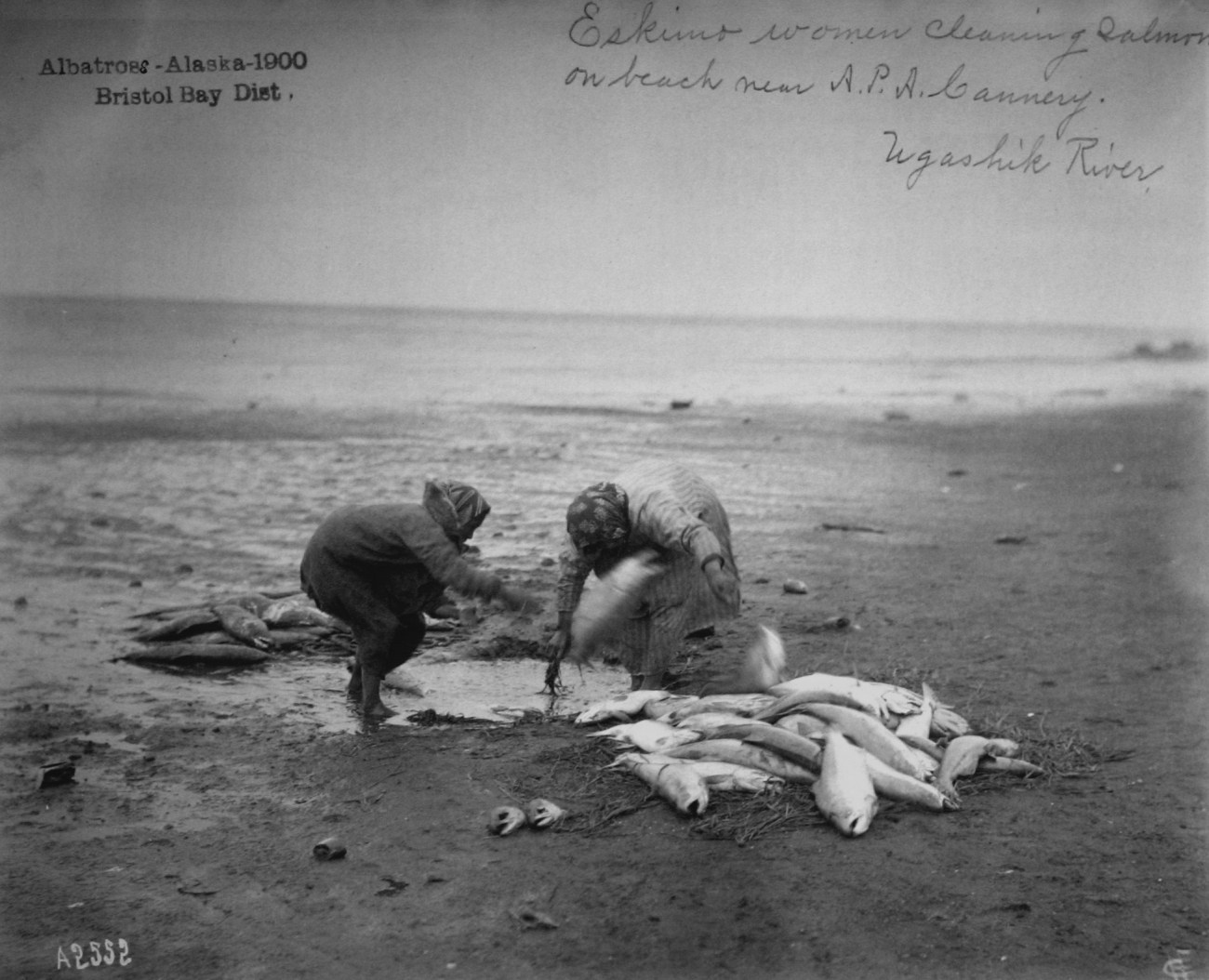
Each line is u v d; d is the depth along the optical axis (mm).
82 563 8672
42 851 4520
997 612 7613
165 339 16656
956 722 5449
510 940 3912
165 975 3734
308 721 5871
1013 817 4703
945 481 11586
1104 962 3748
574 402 15289
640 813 4770
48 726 5742
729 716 5289
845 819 4531
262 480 11250
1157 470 11867
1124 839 4512
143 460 12070
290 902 4164
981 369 15969
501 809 4668
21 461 11922
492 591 5605
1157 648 6863
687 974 3723
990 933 3900
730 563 5934
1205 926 3928
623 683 6512
